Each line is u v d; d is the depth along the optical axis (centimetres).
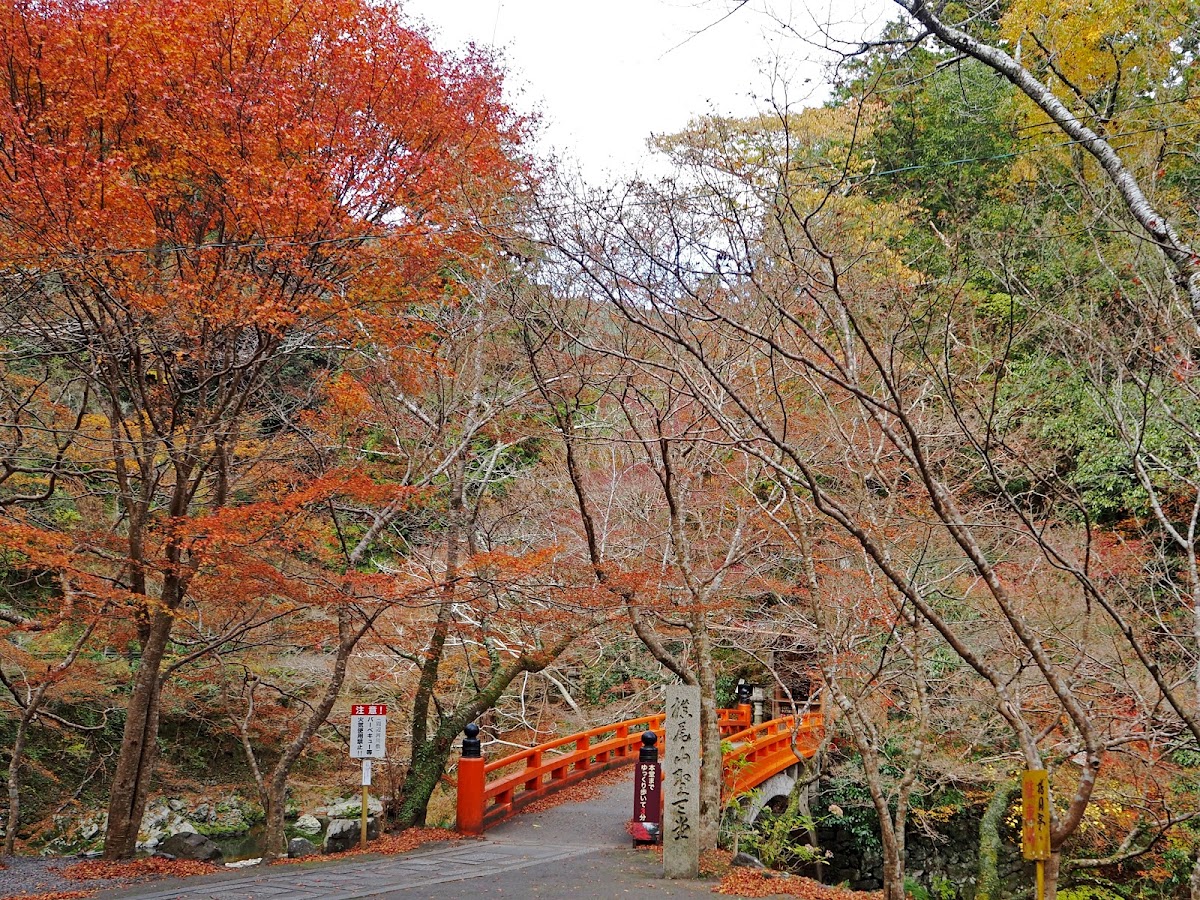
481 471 1708
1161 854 1397
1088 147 793
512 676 1516
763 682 2323
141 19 1012
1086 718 585
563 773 1797
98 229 1010
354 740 1318
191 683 1831
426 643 1502
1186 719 616
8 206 1006
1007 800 1656
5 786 1908
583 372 1136
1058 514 1281
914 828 1822
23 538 1107
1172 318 840
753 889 1010
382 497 1251
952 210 1228
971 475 1175
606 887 1019
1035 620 1102
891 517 1088
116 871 1147
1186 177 958
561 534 1591
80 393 1739
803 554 960
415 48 1105
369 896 952
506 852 1260
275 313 1078
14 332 1185
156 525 1241
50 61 1019
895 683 1374
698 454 1380
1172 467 874
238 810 2094
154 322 1130
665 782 1098
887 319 1027
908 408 1007
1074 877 1507
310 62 1105
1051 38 868
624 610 1362
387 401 1419
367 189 1106
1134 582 1173
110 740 2034
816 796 1839
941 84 1456
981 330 1269
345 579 1201
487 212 1048
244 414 1291
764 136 1215
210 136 1050
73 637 1870
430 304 1426
